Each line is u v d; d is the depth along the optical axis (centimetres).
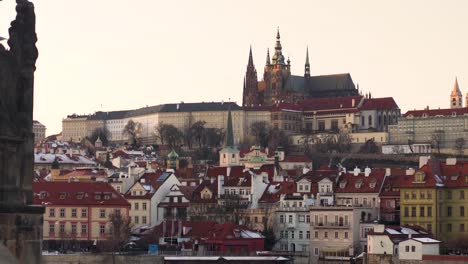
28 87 5797
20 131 5722
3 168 5659
